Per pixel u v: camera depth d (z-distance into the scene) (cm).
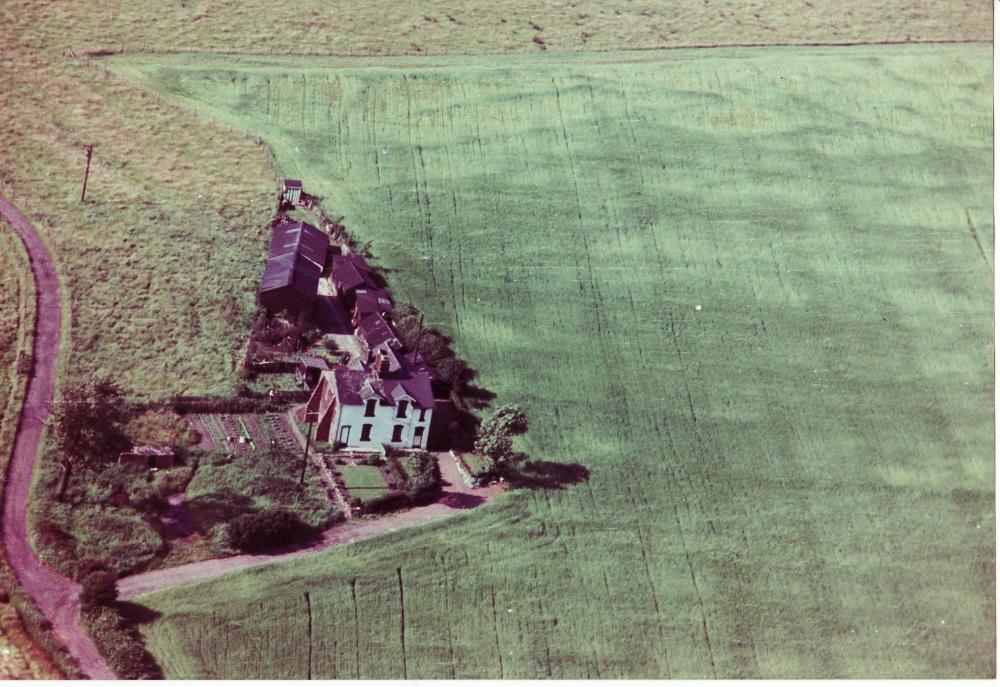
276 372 14050
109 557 11431
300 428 13350
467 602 11694
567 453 13788
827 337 16200
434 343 14838
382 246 16750
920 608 12500
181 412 13325
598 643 11562
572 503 13062
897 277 17325
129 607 10981
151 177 17300
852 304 16800
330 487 12625
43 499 11925
